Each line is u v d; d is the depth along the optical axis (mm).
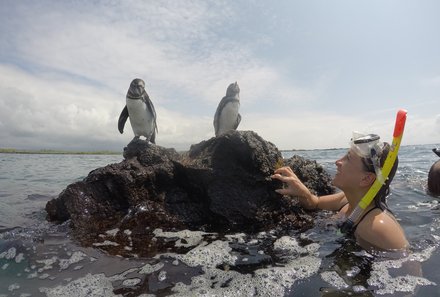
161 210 1192
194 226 1101
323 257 757
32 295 632
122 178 1224
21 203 1621
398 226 781
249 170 1183
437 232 928
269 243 903
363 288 611
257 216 1118
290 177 1094
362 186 821
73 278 706
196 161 1250
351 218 800
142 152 1393
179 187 1284
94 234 1017
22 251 874
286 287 635
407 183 1865
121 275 716
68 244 926
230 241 936
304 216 1118
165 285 664
